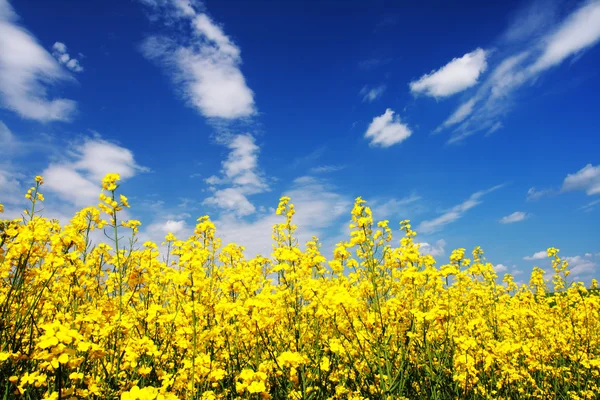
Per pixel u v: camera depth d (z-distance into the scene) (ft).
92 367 15.16
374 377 15.94
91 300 21.18
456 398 16.63
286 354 13.92
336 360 18.57
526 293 30.45
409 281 18.22
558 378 21.95
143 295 22.09
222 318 18.63
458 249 26.48
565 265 32.55
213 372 14.23
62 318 15.44
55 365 9.05
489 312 27.45
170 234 25.67
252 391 12.19
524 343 21.76
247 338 18.48
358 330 17.52
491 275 34.55
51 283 18.10
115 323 14.73
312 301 16.92
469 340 16.66
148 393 9.88
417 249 19.43
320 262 20.52
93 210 18.67
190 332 15.33
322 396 16.10
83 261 17.53
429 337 18.83
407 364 16.84
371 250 17.58
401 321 19.10
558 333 25.80
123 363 15.58
